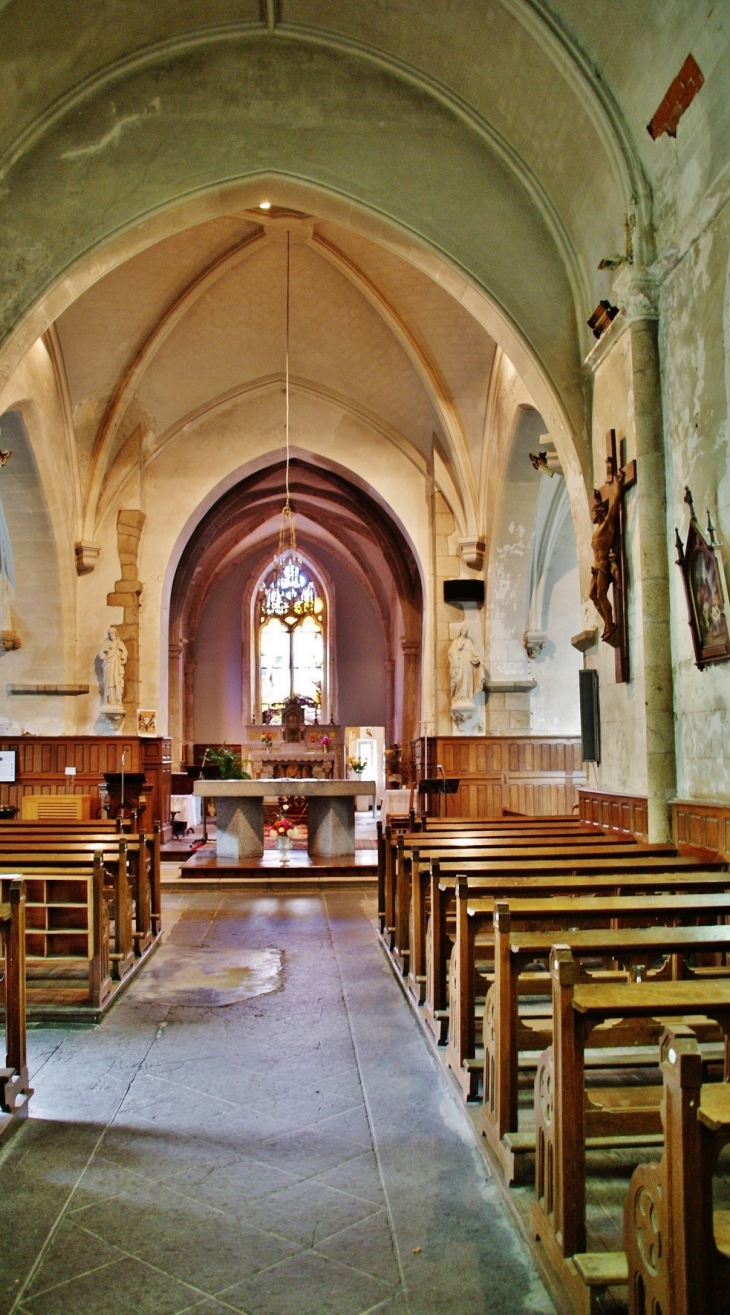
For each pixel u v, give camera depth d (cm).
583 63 904
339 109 1125
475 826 1105
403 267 1552
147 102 1097
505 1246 364
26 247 1065
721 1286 237
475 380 1712
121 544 1847
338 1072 562
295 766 2788
